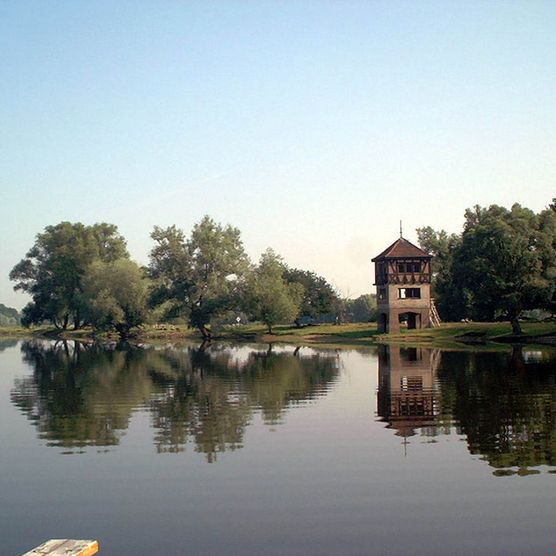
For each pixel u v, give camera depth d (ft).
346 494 57.82
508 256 286.46
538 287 277.03
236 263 398.21
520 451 71.51
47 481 62.95
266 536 49.08
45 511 55.01
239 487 60.13
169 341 379.14
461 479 61.62
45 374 168.25
